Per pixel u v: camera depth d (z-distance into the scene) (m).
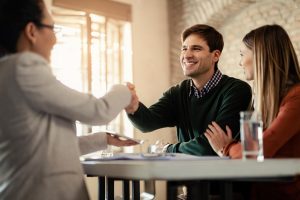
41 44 1.39
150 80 5.17
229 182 1.28
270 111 1.78
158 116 2.49
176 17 5.40
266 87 1.82
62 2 4.34
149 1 5.28
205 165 1.01
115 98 1.40
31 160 1.23
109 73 4.84
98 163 1.29
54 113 1.28
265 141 1.53
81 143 1.64
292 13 4.30
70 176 1.29
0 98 1.23
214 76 2.43
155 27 5.32
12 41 1.35
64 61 4.41
